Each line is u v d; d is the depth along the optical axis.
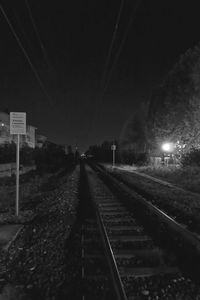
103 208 10.91
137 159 46.00
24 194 15.84
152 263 5.52
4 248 6.44
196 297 4.31
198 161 24.25
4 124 52.28
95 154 112.50
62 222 8.91
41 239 7.24
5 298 4.45
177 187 17.03
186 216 9.43
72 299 4.39
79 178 24.66
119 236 7.21
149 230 7.84
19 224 8.80
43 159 41.47
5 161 30.97
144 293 4.41
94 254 5.99
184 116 29.12
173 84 32.41
